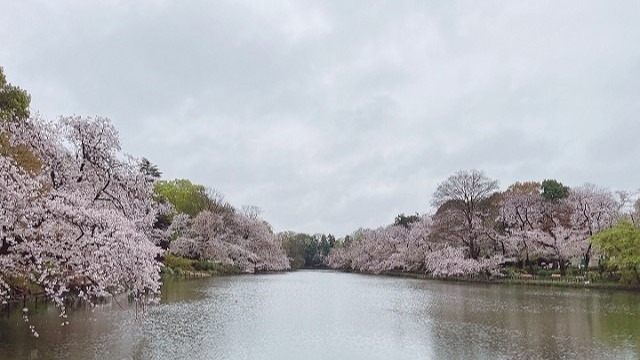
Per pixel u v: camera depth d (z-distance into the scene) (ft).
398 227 348.59
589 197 202.59
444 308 111.75
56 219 57.36
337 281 234.38
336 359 60.54
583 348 66.18
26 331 68.64
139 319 80.23
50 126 69.97
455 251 230.68
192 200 284.82
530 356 61.93
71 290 87.04
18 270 63.72
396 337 74.79
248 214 338.34
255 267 303.68
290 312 103.81
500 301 126.62
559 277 191.01
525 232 210.18
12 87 121.70
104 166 73.26
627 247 152.87
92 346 62.08
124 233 59.57
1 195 53.88
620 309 107.04
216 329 79.10
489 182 352.69
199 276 217.36
